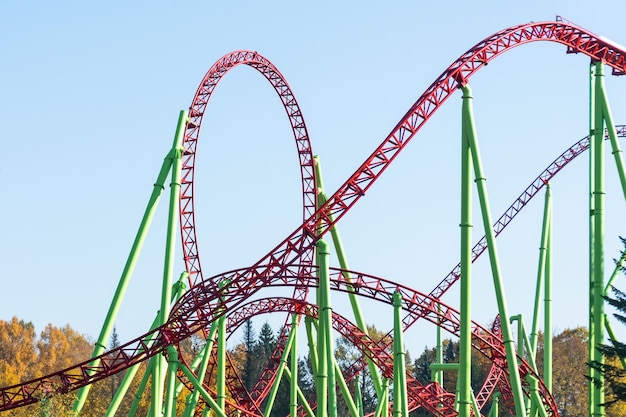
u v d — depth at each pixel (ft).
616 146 204.03
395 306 204.85
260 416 247.70
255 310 234.38
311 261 228.22
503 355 228.02
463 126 182.60
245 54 268.21
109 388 431.84
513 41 207.31
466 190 180.04
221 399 218.79
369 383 458.09
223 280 208.44
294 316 242.37
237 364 492.13
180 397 373.81
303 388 465.88
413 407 269.44
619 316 176.76
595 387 187.32
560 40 213.87
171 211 217.97
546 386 256.52
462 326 173.99
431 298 216.33
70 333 553.64
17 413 257.75
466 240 178.19
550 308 262.06
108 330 208.13
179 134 227.20
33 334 520.01
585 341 443.73
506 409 406.00
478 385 438.40
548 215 265.13
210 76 255.50
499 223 326.03
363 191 199.62
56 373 206.80
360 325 223.51
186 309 209.87
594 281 197.57
